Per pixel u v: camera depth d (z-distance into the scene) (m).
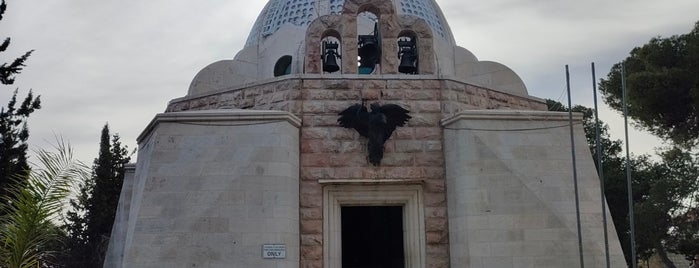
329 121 14.84
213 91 16.56
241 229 13.01
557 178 14.11
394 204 14.81
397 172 14.60
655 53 26.27
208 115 13.79
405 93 15.21
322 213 14.30
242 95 15.94
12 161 22.27
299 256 13.87
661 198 32.41
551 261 13.41
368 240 17.70
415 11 21.33
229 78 19.44
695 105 24.33
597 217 13.93
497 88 16.72
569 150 14.46
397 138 14.84
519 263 13.34
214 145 13.62
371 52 17.08
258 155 13.47
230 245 12.91
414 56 16.36
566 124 14.70
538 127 14.43
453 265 14.05
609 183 33.44
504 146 14.08
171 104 17.31
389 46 15.87
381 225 17.58
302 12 20.92
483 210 13.55
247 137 13.63
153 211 13.13
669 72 24.70
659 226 32.84
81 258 37.62
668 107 25.95
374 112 14.58
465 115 14.20
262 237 12.98
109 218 38.09
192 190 13.28
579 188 14.14
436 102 15.22
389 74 15.41
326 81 15.12
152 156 13.55
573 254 13.52
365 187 14.59
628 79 25.94
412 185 14.66
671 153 30.91
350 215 18.06
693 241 31.84
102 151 39.19
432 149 14.86
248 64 20.23
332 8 20.56
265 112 13.80
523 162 14.05
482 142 13.96
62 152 10.58
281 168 13.46
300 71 18.73
